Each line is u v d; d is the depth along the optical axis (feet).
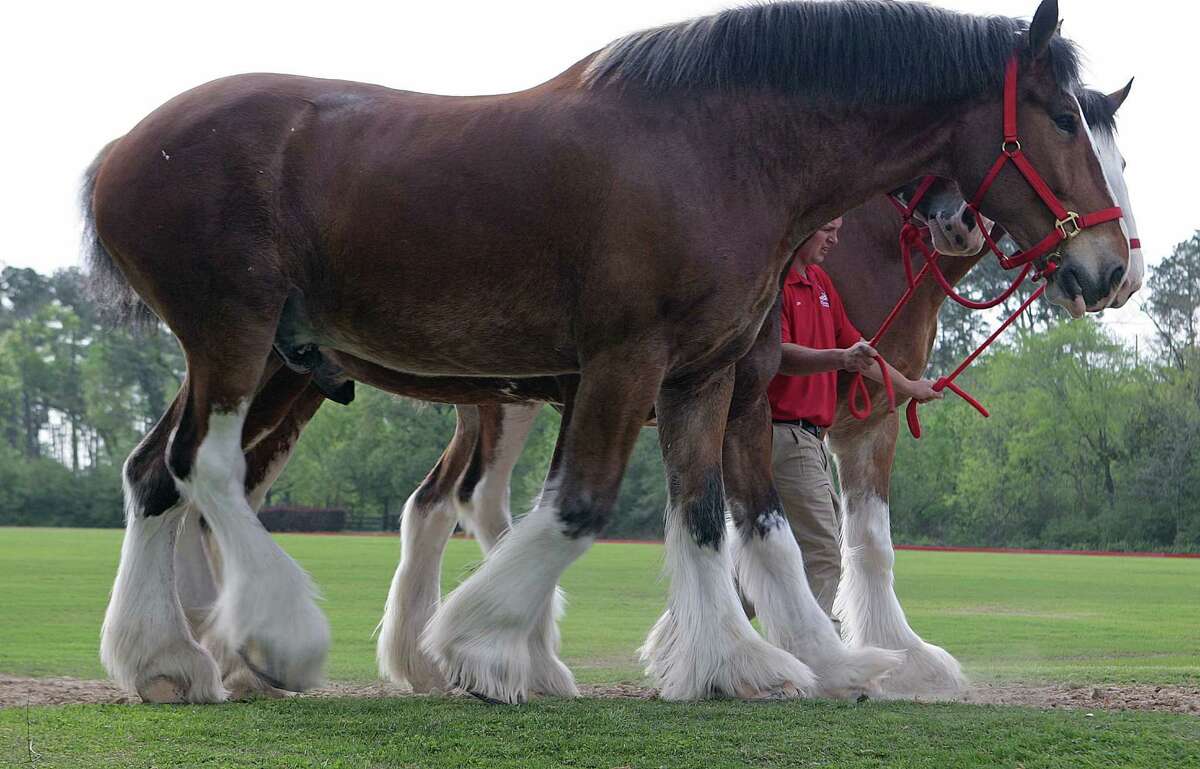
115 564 72.28
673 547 17.69
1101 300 17.19
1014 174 17.33
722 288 16.15
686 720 15.17
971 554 130.52
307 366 18.31
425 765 12.85
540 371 17.20
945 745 13.84
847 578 21.53
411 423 214.48
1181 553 159.33
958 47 17.21
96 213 17.70
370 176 16.78
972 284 203.41
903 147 17.54
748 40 16.85
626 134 16.29
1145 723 15.46
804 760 13.14
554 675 18.66
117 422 271.28
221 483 16.88
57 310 299.58
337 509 177.06
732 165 16.57
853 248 22.39
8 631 33.96
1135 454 180.45
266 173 16.98
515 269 16.40
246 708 16.11
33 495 223.51
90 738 14.15
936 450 189.47
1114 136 22.06
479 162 16.46
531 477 176.14
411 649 20.80
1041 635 36.37
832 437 22.17
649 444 177.78
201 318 16.97
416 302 16.78
